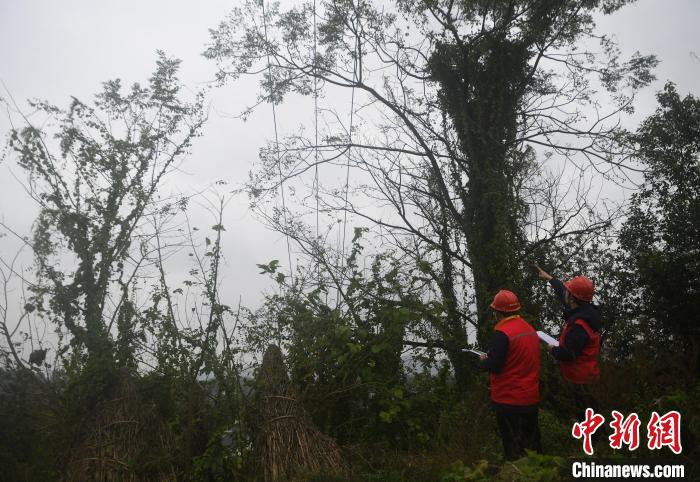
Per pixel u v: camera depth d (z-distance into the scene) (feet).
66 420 22.98
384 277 25.30
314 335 23.93
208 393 23.57
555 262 40.45
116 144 28.89
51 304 25.25
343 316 24.84
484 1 46.06
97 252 26.08
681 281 41.29
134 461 21.18
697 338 40.47
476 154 43.65
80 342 25.08
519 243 39.75
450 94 46.47
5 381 24.32
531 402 17.85
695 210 43.42
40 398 24.25
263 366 22.94
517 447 17.58
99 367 23.38
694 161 45.52
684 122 46.29
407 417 22.88
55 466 22.38
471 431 20.53
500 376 18.08
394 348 24.47
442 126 46.34
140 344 24.64
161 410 23.58
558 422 21.44
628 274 41.98
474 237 40.75
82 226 27.04
